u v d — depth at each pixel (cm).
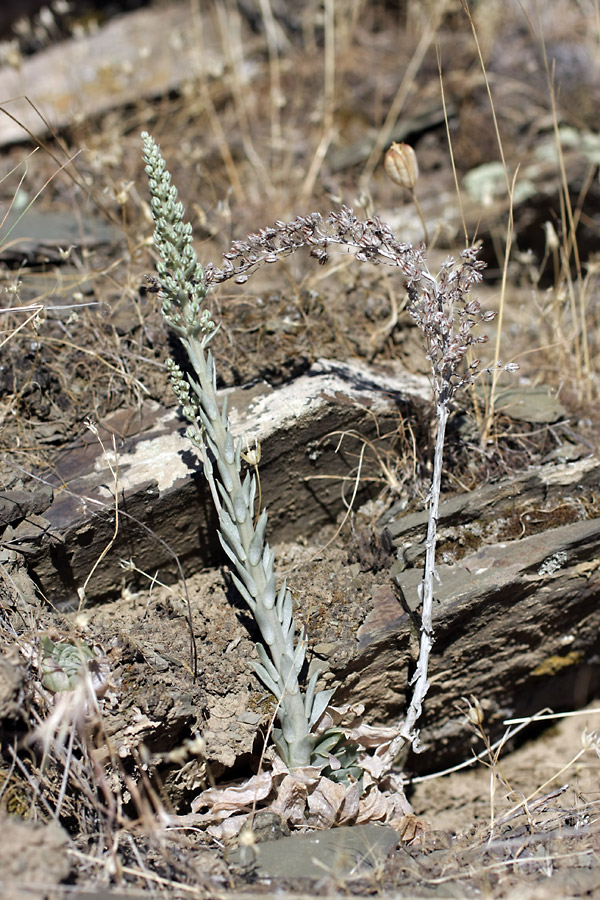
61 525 216
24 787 183
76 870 172
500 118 417
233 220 345
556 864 194
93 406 252
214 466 230
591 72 425
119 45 470
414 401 258
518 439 264
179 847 192
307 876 179
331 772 212
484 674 257
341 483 254
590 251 408
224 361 261
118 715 200
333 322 284
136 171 368
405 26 479
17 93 426
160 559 235
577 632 264
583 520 251
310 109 426
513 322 362
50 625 210
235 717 213
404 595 230
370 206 266
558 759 272
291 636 207
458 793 264
